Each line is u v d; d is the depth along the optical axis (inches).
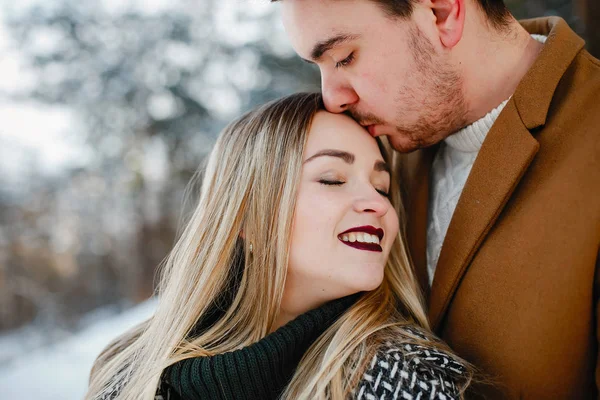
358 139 47.3
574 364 40.8
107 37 305.7
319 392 40.3
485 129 46.4
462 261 44.3
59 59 306.8
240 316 48.3
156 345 48.0
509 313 41.6
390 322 45.3
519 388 41.7
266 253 47.1
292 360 44.2
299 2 44.2
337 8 43.2
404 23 43.5
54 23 305.4
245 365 41.9
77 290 326.0
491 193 43.0
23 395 140.9
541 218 40.9
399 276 51.3
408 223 54.7
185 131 300.2
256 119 50.4
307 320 44.1
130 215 335.3
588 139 40.3
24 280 316.2
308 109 48.4
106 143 312.0
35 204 332.2
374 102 46.4
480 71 45.8
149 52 296.8
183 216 68.6
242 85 261.6
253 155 48.8
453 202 50.6
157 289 58.3
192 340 47.7
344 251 44.3
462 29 43.9
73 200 335.9
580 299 39.4
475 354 43.9
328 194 44.9
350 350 41.9
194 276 49.7
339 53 45.0
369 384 39.9
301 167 46.0
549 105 42.6
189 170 305.1
